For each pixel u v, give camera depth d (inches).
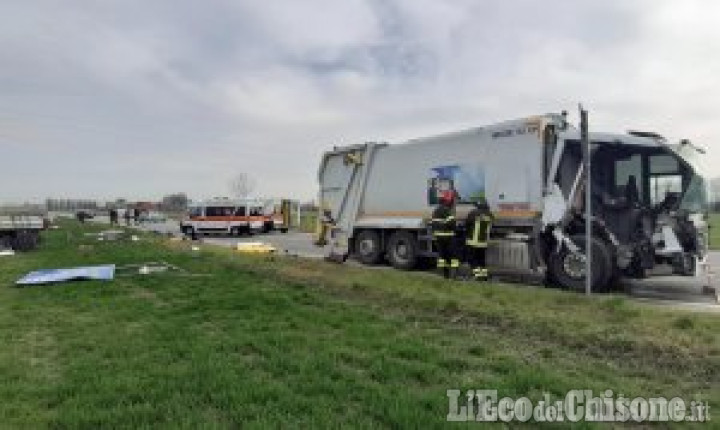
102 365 242.4
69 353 265.6
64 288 480.1
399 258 668.7
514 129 538.6
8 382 223.8
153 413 184.9
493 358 250.8
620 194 507.5
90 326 325.4
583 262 476.7
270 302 385.7
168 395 202.5
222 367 233.1
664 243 481.7
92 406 193.3
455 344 274.1
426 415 180.1
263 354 256.8
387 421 177.2
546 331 301.6
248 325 313.7
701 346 267.7
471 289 443.5
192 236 1552.7
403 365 233.8
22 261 788.6
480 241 539.2
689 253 492.1
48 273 584.7
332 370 228.4
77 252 895.1
